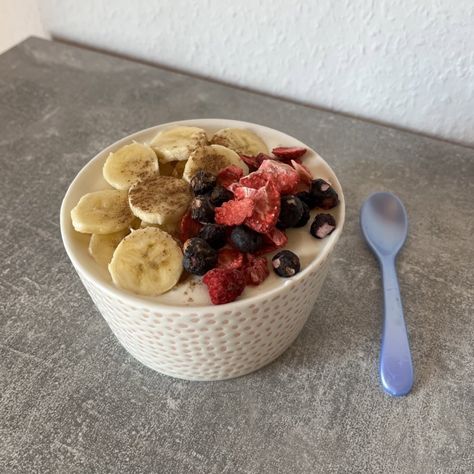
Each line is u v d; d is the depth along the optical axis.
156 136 0.32
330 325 0.32
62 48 0.55
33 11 0.54
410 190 0.41
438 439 0.28
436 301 0.34
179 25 0.48
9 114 0.48
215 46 0.48
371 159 0.43
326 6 0.41
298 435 0.28
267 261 0.26
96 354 0.31
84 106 0.49
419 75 0.43
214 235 0.26
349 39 0.43
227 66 0.49
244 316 0.25
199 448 0.27
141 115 0.48
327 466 0.27
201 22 0.47
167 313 0.24
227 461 0.27
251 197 0.26
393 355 0.30
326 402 0.29
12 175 0.42
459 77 0.42
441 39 0.40
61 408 0.29
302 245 0.27
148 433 0.28
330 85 0.46
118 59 0.54
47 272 0.36
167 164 0.31
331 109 0.48
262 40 0.46
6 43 0.59
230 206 0.26
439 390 0.29
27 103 0.49
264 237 0.26
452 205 0.40
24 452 0.27
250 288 0.25
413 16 0.40
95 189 0.30
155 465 0.27
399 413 0.29
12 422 0.28
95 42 0.54
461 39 0.40
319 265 0.26
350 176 0.42
